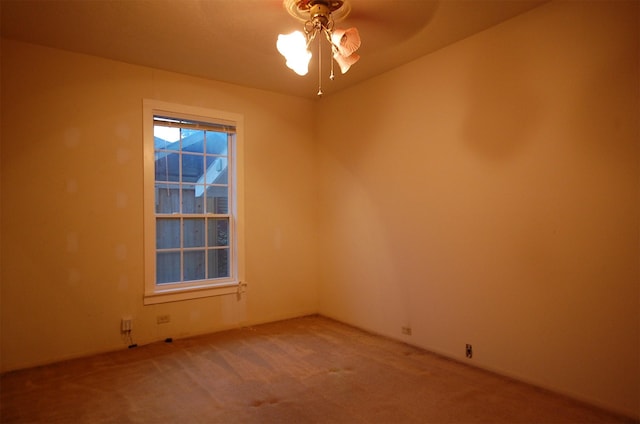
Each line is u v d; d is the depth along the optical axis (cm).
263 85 413
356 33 215
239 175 411
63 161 321
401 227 361
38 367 303
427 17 269
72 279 323
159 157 375
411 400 246
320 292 461
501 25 281
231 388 263
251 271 418
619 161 226
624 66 223
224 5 251
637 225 220
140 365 304
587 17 238
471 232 303
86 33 293
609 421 220
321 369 295
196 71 371
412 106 348
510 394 253
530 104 266
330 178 447
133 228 351
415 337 348
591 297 238
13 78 303
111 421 222
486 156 292
